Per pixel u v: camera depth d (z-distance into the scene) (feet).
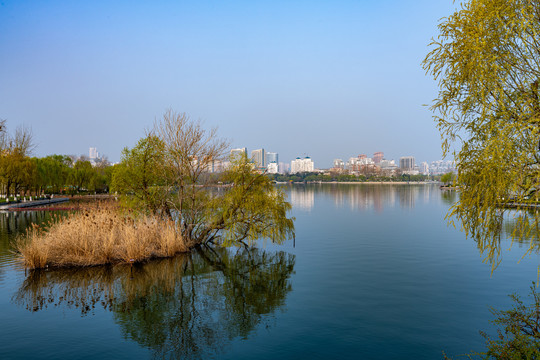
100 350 31.09
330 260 66.49
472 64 23.13
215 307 41.86
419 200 231.50
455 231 101.40
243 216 76.13
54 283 50.72
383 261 65.26
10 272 55.98
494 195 22.53
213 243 83.20
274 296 45.85
